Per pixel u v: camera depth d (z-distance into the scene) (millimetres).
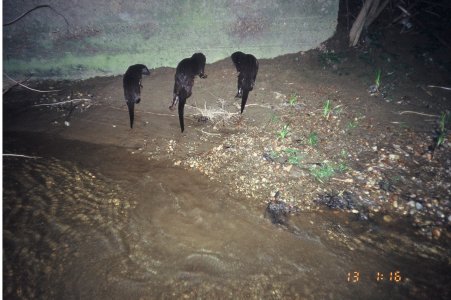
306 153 4250
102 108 5633
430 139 4359
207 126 4953
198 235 3211
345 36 6480
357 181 3789
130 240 3170
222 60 6461
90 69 6578
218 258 2979
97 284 2775
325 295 2676
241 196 3672
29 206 3588
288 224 3324
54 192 3795
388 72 5805
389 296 2668
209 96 5656
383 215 3398
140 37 6234
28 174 4098
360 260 2963
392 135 4477
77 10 5945
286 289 2721
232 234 3217
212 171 4062
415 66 5887
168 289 2725
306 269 2881
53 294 2709
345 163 4070
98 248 3096
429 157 4070
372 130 4598
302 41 6340
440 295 2670
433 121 4703
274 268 2889
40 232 3275
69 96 6078
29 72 6586
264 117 5031
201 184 3869
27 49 6336
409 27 6578
